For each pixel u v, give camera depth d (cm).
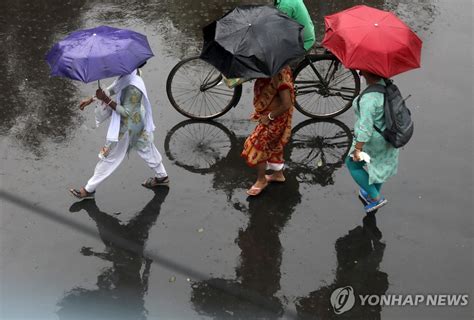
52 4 1459
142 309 759
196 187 954
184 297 775
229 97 1145
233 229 878
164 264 822
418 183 956
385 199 908
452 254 834
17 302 768
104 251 840
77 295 777
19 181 956
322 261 826
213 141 1052
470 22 1370
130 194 935
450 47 1286
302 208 914
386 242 853
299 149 1037
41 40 1317
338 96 1101
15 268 812
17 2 1461
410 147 1031
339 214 902
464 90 1163
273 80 812
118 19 1398
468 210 904
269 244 854
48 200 921
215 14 1423
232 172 988
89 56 750
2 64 1238
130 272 809
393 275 805
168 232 871
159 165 918
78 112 1112
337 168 995
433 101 1135
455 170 982
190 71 1204
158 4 1463
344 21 786
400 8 1429
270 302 770
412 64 752
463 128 1071
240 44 764
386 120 761
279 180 955
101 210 905
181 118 1103
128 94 819
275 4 978
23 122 1084
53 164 991
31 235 861
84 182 957
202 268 816
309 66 1092
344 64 751
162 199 928
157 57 1260
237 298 774
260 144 874
